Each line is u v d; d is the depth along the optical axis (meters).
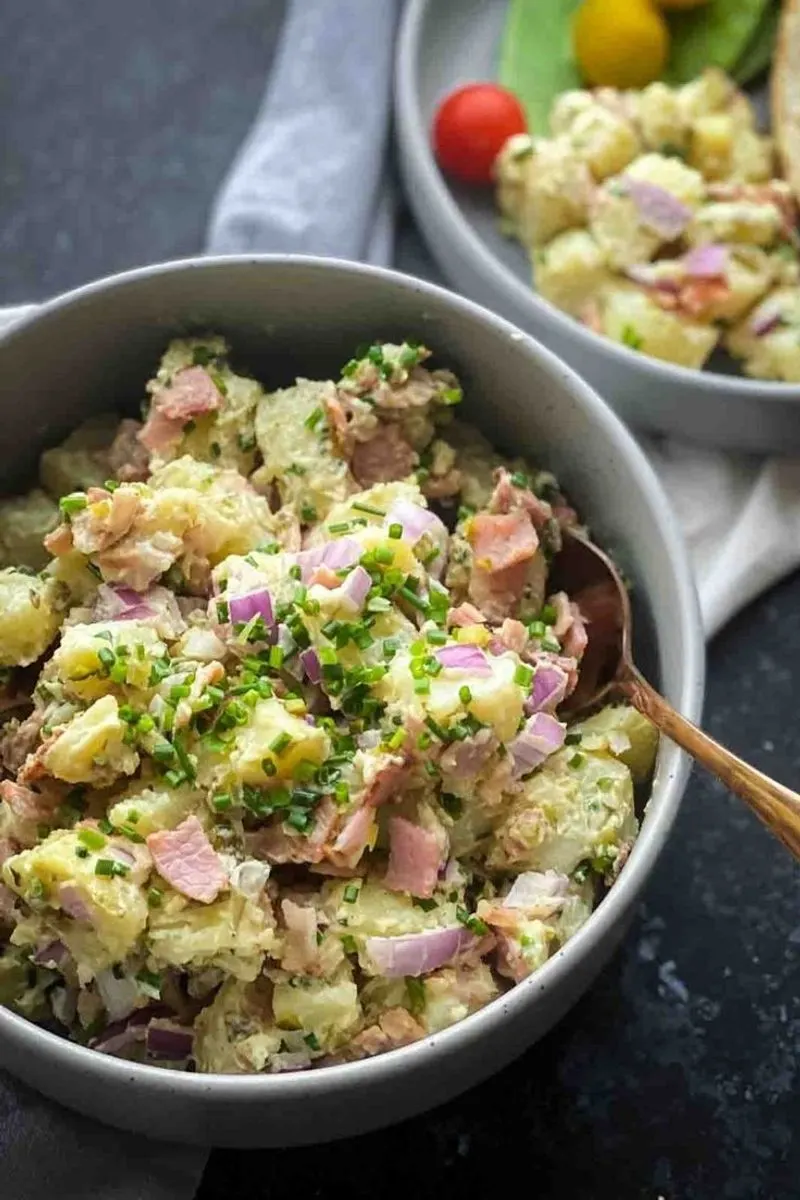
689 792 0.66
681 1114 0.61
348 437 0.61
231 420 0.62
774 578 0.70
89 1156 0.57
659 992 0.63
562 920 0.56
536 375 0.61
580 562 0.62
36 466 0.64
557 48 0.80
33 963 0.56
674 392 0.70
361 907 0.55
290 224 0.74
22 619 0.58
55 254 0.77
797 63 0.77
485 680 0.56
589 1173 0.60
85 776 0.55
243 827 0.55
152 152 0.79
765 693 0.68
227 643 0.57
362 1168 0.60
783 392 0.69
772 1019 0.62
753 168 0.77
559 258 0.75
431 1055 0.51
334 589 0.57
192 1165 0.57
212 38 0.82
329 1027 0.54
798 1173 0.60
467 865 0.57
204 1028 0.55
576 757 0.58
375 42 0.78
